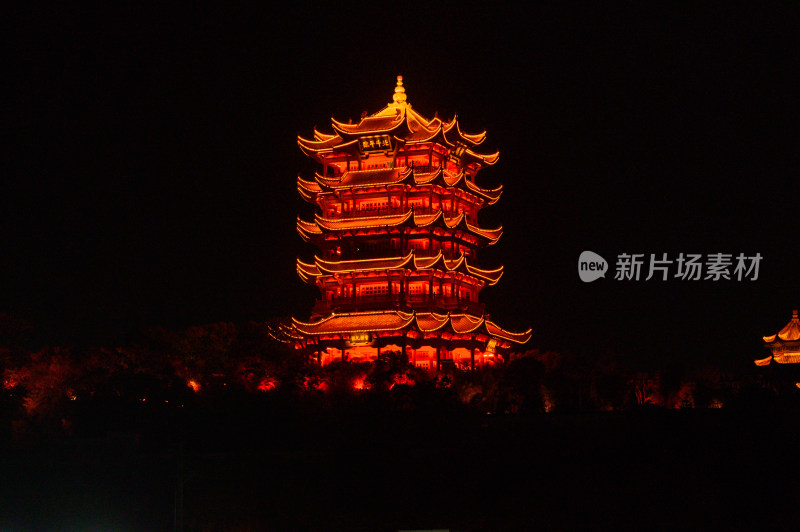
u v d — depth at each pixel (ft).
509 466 531.91
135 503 533.14
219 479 543.39
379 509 518.37
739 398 552.41
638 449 531.91
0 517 527.40
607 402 582.35
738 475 511.40
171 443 566.77
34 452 562.25
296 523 510.17
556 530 488.85
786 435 529.45
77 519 524.11
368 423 553.23
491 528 493.36
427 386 558.56
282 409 569.64
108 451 561.02
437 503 518.78
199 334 642.63
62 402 595.88
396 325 655.76
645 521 490.08
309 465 545.03
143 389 588.50
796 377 599.16
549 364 636.07
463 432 548.72
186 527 512.63
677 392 590.14
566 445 539.29
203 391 608.60
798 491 499.51
